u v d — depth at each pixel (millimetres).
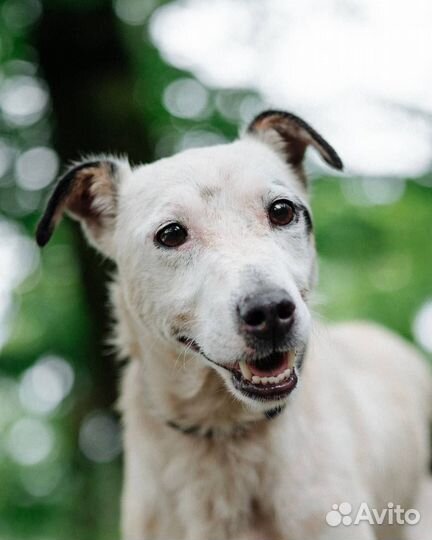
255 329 504
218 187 561
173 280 560
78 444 1241
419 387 764
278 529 572
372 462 626
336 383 633
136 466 609
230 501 576
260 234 547
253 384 521
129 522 611
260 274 511
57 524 1430
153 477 597
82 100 1109
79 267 1106
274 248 539
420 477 724
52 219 622
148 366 596
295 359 531
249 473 573
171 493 590
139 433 606
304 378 598
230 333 512
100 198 633
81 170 625
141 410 604
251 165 573
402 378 740
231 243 540
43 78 1125
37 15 1113
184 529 588
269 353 510
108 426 1151
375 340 768
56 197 621
